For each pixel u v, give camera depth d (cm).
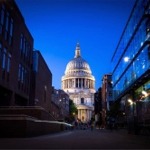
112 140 2519
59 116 10038
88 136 3359
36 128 2970
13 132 2548
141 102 4259
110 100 9881
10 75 3606
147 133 3866
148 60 3738
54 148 1519
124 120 5800
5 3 3297
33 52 5125
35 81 4959
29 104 4850
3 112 3619
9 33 3550
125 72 5434
